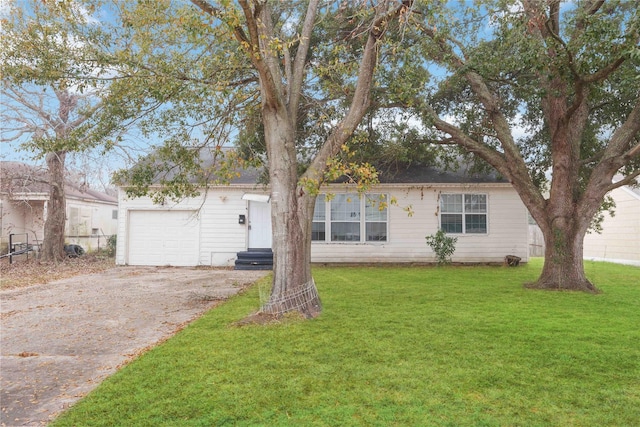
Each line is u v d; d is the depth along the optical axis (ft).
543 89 34.96
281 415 12.05
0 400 13.57
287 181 24.23
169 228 54.75
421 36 35.78
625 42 26.04
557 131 35.63
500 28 32.81
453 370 15.31
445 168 51.42
